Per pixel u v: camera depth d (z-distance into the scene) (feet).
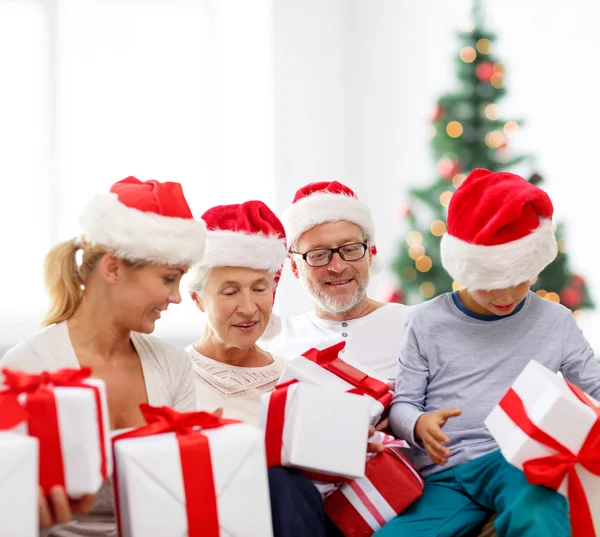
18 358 5.76
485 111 12.78
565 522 5.43
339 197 8.00
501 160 12.80
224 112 15.25
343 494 6.13
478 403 6.66
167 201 5.86
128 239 5.63
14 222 14.16
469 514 6.20
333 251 7.93
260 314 7.11
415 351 6.95
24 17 14.33
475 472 6.18
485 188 6.65
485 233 6.39
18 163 14.25
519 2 14.90
